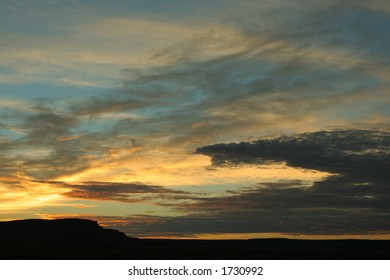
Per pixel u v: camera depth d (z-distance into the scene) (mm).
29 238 125750
